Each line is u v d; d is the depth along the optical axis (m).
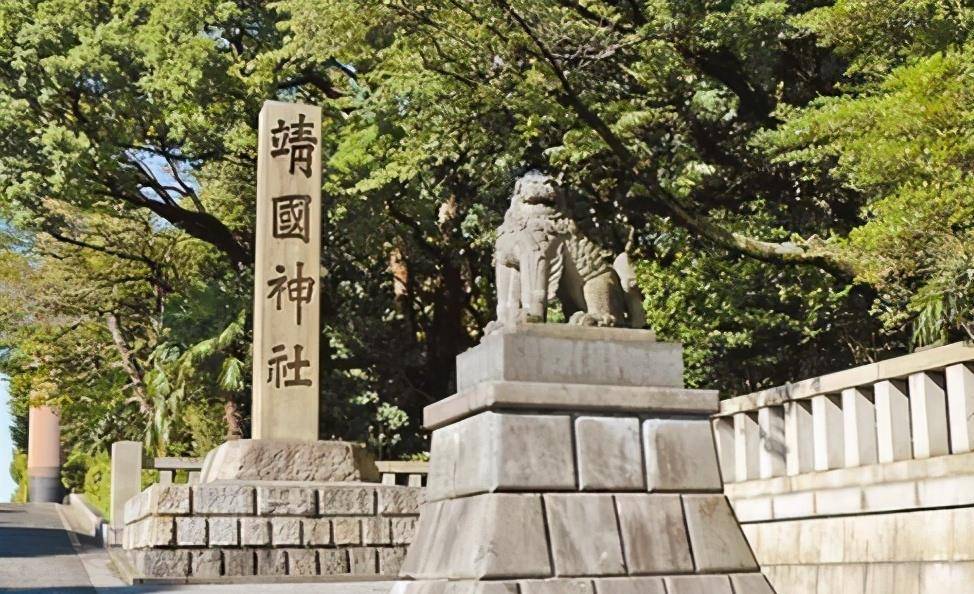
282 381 14.32
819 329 17.30
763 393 10.69
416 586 6.84
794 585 10.12
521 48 15.91
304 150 14.93
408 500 13.55
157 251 27.50
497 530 6.36
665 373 6.96
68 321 30.70
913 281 12.77
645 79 17.45
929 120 10.32
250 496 12.99
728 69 18.31
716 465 6.89
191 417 26.92
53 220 24.95
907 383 9.33
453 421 7.06
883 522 9.16
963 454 8.43
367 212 21.78
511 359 6.70
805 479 10.05
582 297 7.40
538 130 16.34
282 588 11.54
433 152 17.78
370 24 16.12
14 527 20.50
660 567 6.61
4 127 21.75
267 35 23.28
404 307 25.56
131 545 14.24
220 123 22.27
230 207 25.58
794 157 13.88
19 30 22.27
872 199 14.04
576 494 6.58
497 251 7.57
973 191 10.05
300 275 14.61
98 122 22.08
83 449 35.53
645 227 18.95
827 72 18.45
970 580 8.23
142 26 21.69
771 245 16.06
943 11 13.20
